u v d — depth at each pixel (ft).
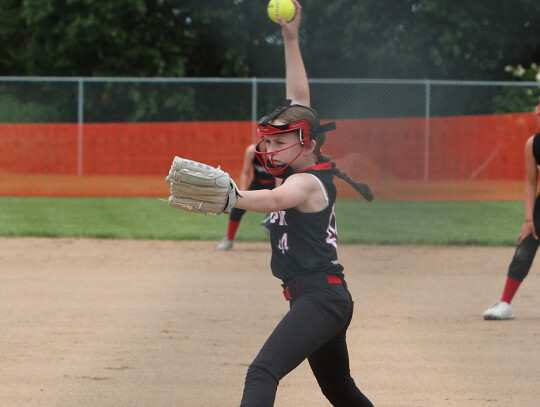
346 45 296.92
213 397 56.85
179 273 111.04
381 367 64.95
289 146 40.52
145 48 302.04
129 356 67.92
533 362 66.64
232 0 307.37
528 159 82.69
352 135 205.26
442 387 59.47
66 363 65.67
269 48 326.24
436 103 247.50
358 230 154.61
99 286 101.24
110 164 205.26
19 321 81.41
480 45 291.17
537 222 82.64
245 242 144.77
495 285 103.60
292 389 59.36
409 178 203.21
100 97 274.36
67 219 168.04
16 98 278.05
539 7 284.61
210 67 324.60
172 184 36.27
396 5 293.02
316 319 38.93
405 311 87.30
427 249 135.54
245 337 74.84
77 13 294.87
